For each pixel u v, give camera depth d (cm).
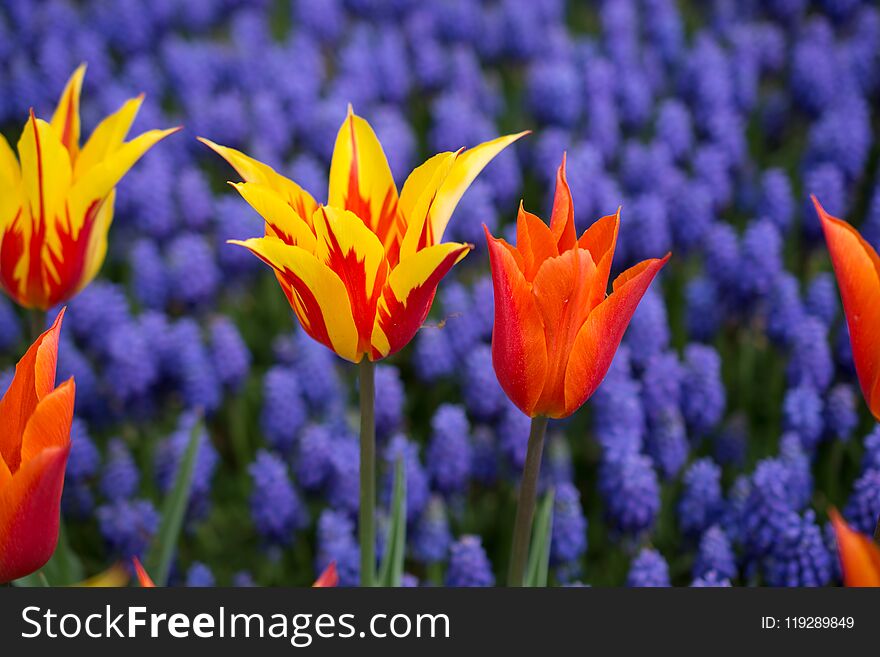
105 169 63
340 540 78
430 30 165
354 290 56
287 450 89
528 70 162
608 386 85
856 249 53
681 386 88
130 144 63
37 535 52
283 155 138
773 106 139
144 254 107
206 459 84
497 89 153
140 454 97
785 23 168
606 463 80
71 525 87
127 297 117
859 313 54
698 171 121
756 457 92
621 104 141
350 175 58
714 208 121
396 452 82
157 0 168
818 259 113
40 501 51
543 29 167
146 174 116
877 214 105
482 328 97
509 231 117
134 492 92
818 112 139
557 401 56
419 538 80
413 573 85
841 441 84
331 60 168
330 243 55
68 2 181
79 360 92
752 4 172
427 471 84
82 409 92
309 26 165
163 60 159
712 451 91
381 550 78
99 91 153
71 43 166
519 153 137
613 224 55
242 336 110
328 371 91
